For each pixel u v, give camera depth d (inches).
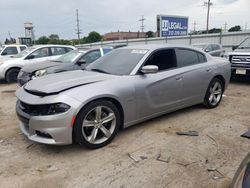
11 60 405.1
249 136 161.9
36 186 112.9
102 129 147.3
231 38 1064.2
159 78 173.2
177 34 1578.5
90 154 140.6
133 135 165.0
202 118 198.4
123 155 138.9
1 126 188.4
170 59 187.6
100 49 338.6
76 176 120.0
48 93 137.0
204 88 212.1
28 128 144.0
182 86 189.9
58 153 142.3
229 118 198.7
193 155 138.0
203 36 1148.5
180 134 166.1
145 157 136.3
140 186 111.6
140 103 163.6
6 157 139.0
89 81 150.4
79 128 136.6
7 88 357.7
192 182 114.0
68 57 344.8
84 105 136.3
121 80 156.5
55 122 130.9
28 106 141.4
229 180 115.0
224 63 231.6
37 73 295.7
